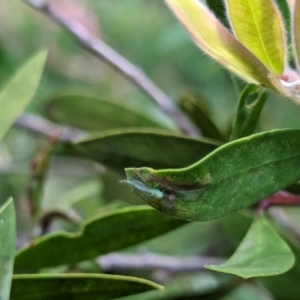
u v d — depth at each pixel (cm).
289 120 79
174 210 42
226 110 104
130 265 58
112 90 125
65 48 129
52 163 83
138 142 49
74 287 44
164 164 49
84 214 67
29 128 71
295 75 43
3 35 126
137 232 49
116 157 50
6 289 42
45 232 56
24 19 132
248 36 42
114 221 48
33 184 56
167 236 69
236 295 72
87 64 129
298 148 43
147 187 41
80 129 66
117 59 71
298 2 42
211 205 42
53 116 66
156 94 70
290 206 47
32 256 48
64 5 121
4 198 91
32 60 52
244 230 56
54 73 126
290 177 43
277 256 44
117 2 148
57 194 84
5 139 97
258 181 43
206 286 56
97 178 73
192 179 42
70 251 48
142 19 143
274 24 42
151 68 135
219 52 42
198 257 62
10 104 51
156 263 58
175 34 118
